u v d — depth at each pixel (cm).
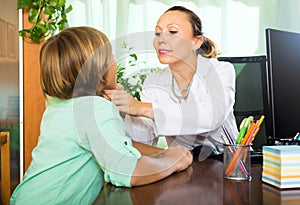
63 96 84
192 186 65
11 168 135
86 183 83
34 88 136
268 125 97
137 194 60
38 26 134
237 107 139
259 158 90
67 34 83
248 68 141
